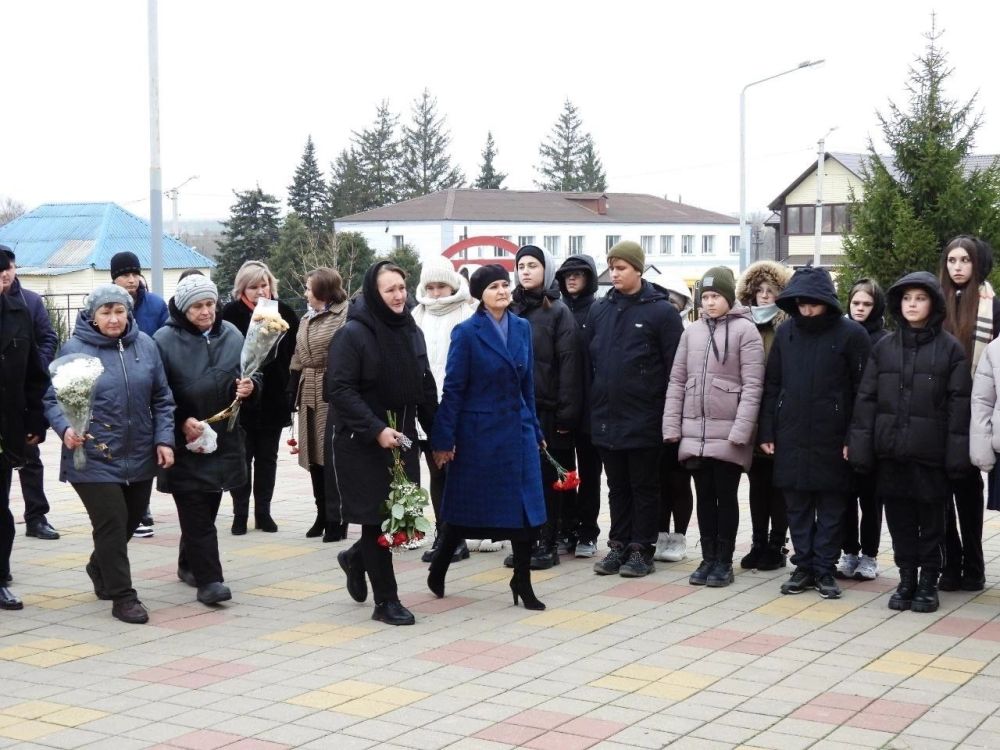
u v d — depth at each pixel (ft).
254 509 35.45
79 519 35.32
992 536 32.68
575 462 29.81
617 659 21.16
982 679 19.95
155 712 18.44
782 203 200.23
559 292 29.43
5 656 21.58
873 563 27.58
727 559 26.91
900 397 24.18
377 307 23.63
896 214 63.00
